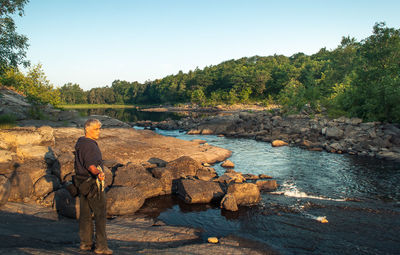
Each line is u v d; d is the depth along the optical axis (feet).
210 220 24.49
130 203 25.59
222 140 84.64
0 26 45.06
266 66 458.09
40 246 11.39
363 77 96.22
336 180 38.50
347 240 20.06
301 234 21.18
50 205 22.49
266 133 92.94
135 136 55.31
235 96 350.64
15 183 22.21
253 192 28.91
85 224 11.54
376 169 45.19
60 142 40.11
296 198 30.66
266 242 19.52
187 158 37.70
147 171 34.42
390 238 20.43
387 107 78.74
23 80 63.57
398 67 93.97
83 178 11.18
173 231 20.27
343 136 73.87
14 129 34.50
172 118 185.57
